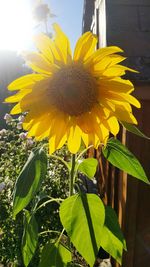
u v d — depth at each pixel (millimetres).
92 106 310
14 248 615
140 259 575
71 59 307
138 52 523
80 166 407
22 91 306
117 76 302
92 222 352
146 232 570
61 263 394
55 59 307
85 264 576
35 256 598
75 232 350
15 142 811
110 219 392
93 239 349
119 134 620
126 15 577
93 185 887
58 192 660
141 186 564
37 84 305
